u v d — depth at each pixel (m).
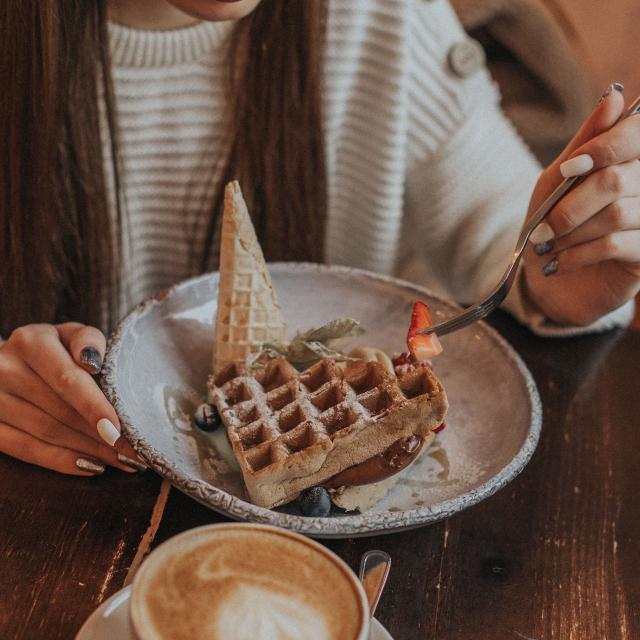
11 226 0.84
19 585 0.58
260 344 0.69
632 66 1.50
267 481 0.60
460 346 0.72
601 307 0.79
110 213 0.90
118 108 0.89
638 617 0.60
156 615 0.48
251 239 0.69
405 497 0.63
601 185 0.69
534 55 1.08
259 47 0.86
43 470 0.64
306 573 0.51
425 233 1.03
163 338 0.71
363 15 0.93
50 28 0.78
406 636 0.57
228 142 0.92
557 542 0.64
